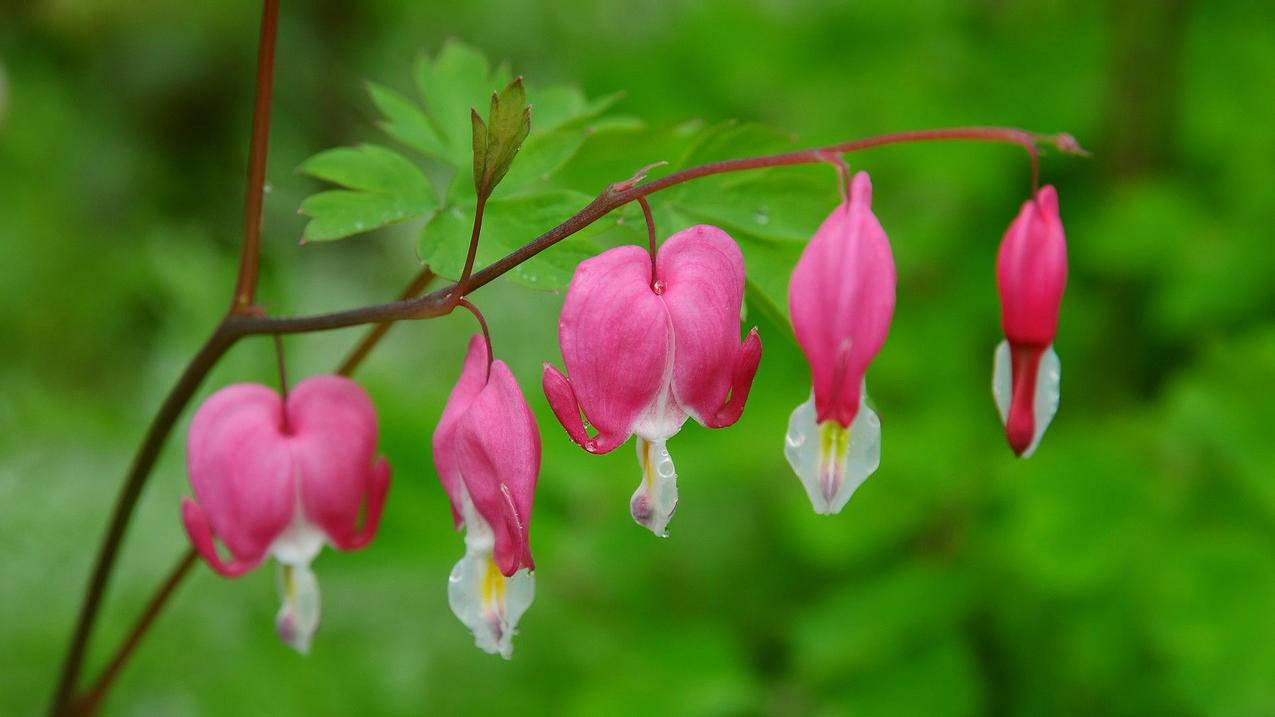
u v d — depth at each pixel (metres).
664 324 0.43
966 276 0.67
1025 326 0.44
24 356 0.97
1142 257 0.61
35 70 1.16
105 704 0.62
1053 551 0.55
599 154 0.48
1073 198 0.69
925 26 0.71
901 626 0.56
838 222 0.43
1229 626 0.54
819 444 0.43
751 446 0.59
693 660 0.59
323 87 1.19
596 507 0.59
